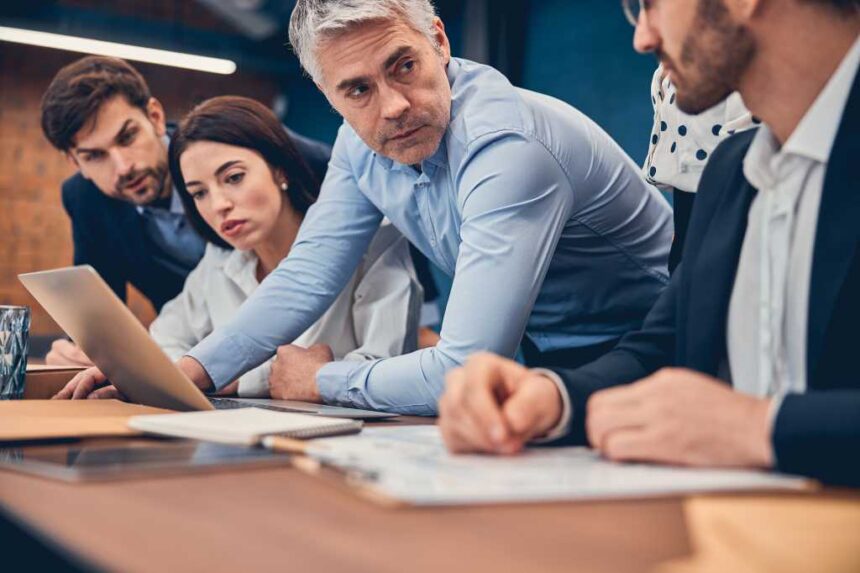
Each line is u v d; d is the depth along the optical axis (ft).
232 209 6.45
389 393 4.47
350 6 4.23
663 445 2.26
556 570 1.39
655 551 1.51
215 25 21.27
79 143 8.26
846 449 1.98
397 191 5.30
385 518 1.74
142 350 3.43
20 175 19.95
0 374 4.25
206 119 6.43
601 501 1.89
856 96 2.57
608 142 5.17
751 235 3.02
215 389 5.39
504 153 4.41
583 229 5.17
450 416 2.52
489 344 4.24
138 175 8.40
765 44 2.65
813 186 2.79
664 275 5.61
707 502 1.72
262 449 2.58
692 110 2.92
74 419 3.20
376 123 4.49
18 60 19.83
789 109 2.77
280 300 5.56
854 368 2.46
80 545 1.53
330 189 5.82
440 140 4.63
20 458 2.40
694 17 2.67
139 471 2.19
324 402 4.86
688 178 4.73
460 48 16.66
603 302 5.57
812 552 1.46
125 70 8.32
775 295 2.86
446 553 1.49
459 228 5.04
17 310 4.30
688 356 3.07
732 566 1.40
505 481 2.05
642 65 13.94
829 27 2.60
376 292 6.33
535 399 2.60
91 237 8.82
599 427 2.40
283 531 1.63
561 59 15.37
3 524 1.81
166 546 1.53
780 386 2.84
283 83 22.53
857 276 2.48
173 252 8.64
